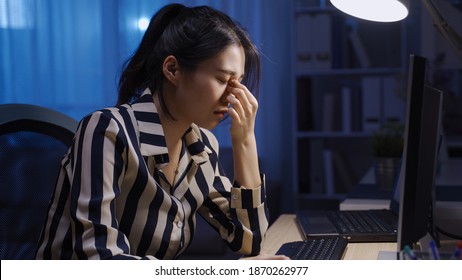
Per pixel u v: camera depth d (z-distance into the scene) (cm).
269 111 392
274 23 389
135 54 132
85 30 395
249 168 140
